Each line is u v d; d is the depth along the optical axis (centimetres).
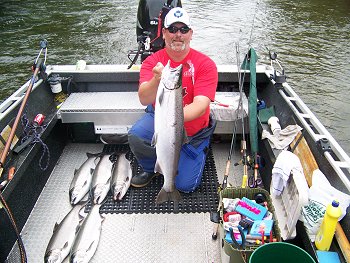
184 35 255
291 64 849
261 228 211
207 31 1028
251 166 297
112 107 323
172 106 205
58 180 310
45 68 347
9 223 234
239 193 243
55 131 332
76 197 281
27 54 887
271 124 302
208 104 255
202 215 269
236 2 1354
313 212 201
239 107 313
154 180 304
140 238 250
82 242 238
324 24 1134
